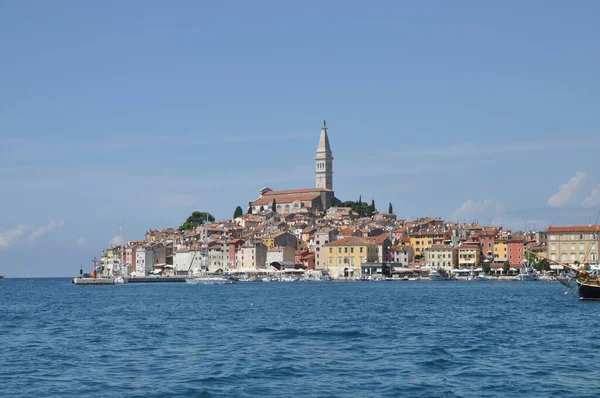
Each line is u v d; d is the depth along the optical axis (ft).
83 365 245.45
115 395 197.57
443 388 203.62
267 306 547.90
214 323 394.11
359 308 510.99
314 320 408.46
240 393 199.00
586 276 564.71
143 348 286.46
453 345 288.10
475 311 467.11
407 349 277.23
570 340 302.66
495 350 273.13
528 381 212.02
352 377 220.23
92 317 454.40
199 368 236.63
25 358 262.26
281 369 233.76
